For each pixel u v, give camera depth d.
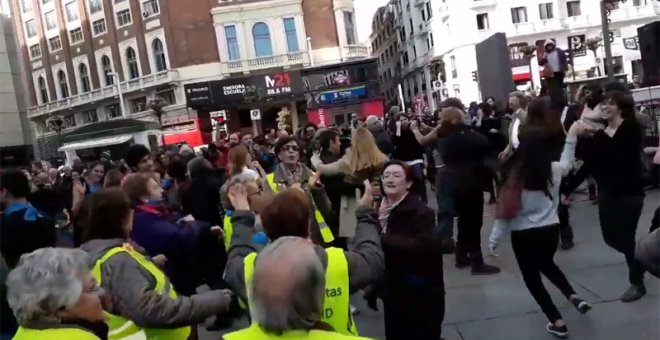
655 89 8.86
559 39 50.22
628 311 4.62
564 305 4.95
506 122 9.33
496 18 50.69
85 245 2.75
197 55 44.59
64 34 53.12
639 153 4.57
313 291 1.85
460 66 51.44
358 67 35.69
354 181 4.90
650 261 2.65
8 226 3.48
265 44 45.06
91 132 23.62
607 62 11.82
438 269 3.45
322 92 35.62
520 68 45.34
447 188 6.06
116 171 5.27
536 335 4.43
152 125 23.89
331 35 45.53
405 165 3.54
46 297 2.09
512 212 4.18
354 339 1.87
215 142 9.34
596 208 8.15
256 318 1.84
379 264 2.83
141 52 47.06
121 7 48.19
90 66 51.47
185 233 4.00
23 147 33.84
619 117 4.56
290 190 2.75
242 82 36.03
